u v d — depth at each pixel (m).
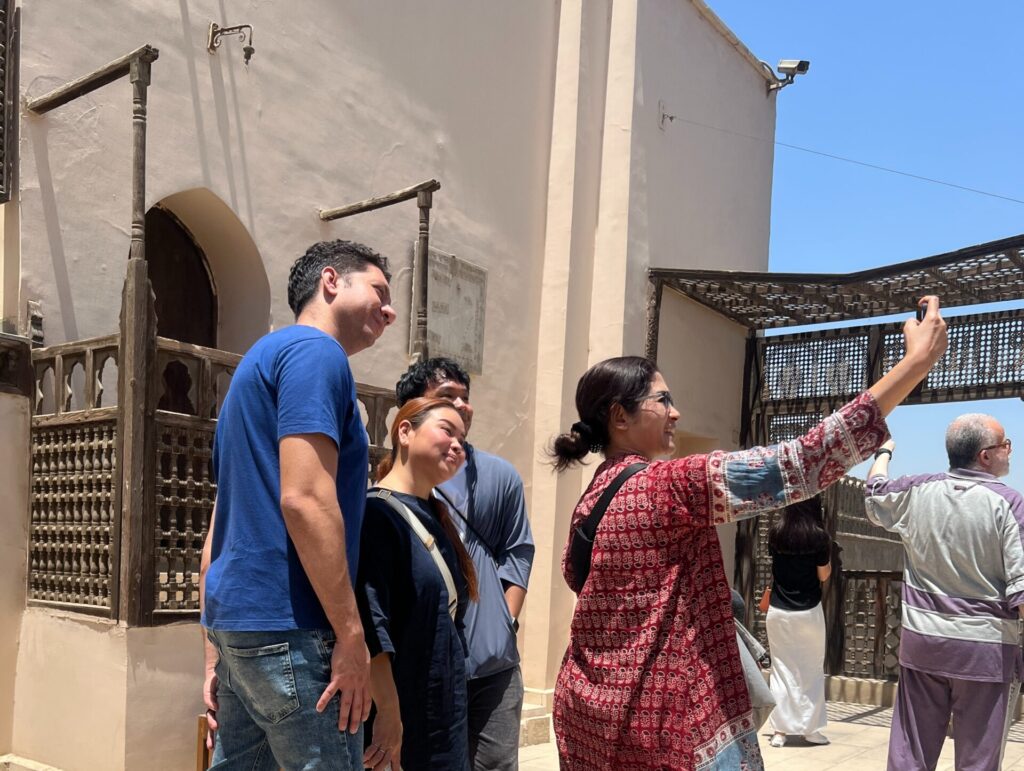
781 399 10.78
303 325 2.32
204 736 3.48
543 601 8.48
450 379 3.36
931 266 7.83
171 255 6.30
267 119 6.36
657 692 2.14
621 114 9.32
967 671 4.14
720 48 11.12
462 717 2.47
